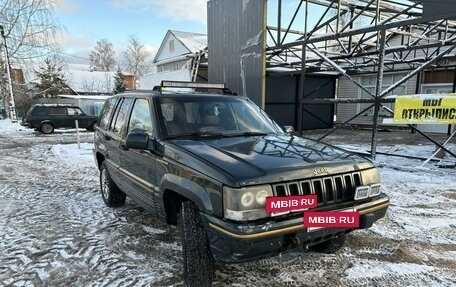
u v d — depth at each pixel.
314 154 3.02
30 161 9.80
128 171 4.11
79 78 51.50
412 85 17.94
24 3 26.92
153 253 3.60
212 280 2.82
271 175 2.50
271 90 18.52
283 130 4.21
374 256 3.53
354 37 15.28
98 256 3.54
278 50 11.16
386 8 9.62
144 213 4.88
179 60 34.94
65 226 4.39
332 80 21.00
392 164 8.17
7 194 6.05
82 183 6.90
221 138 3.47
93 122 20.42
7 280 3.08
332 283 3.00
